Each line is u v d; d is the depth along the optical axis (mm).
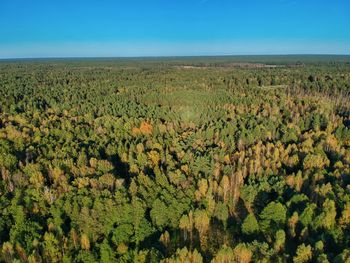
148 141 103812
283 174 81938
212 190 75312
